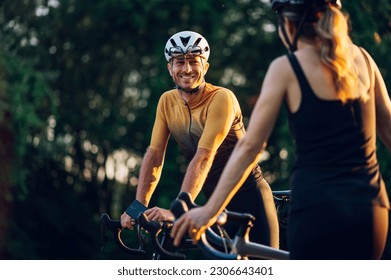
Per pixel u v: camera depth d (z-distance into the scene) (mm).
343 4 12195
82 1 23516
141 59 24250
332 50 3852
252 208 5746
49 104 22812
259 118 3932
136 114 23953
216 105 5508
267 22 23609
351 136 3875
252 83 24000
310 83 3873
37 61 21922
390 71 11883
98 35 24031
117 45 24297
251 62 23906
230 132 5645
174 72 5559
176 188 21938
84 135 24422
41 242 23594
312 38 3965
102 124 24438
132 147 24203
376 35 12000
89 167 24359
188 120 5641
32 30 22844
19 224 23047
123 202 24484
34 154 22484
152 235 4680
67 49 24234
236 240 4234
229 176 3973
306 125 3879
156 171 5793
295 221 3900
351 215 3809
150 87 23250
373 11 12391
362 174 3883
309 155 3887
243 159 3969
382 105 4219
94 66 24594
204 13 22984
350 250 3844
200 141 5449
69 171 24078
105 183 24297
